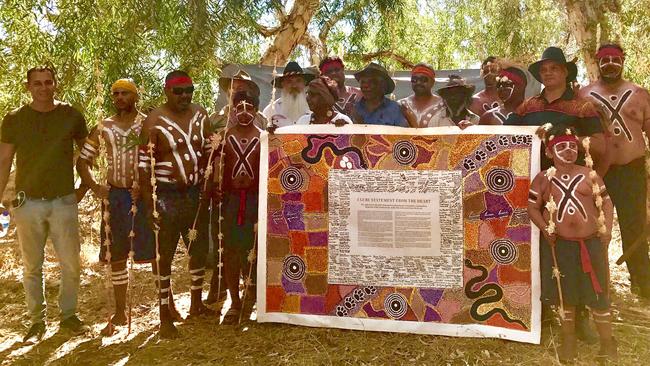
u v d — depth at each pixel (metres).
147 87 6.50
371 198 4.67
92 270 6.80
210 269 6.85
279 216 4.84
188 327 4.89
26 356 4.41
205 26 5.45
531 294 4.36
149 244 4.88
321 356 4.25
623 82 5.23
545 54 4.38
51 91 4.55
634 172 5.25
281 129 4.83
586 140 3.90
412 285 4.61
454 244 4.53
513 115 4.66
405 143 4.63
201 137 4.76
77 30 6.31
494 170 4.47
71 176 4.76
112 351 4.47
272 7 6.02
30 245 4.66
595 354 4.12
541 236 4.21
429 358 4.19
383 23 8.89
